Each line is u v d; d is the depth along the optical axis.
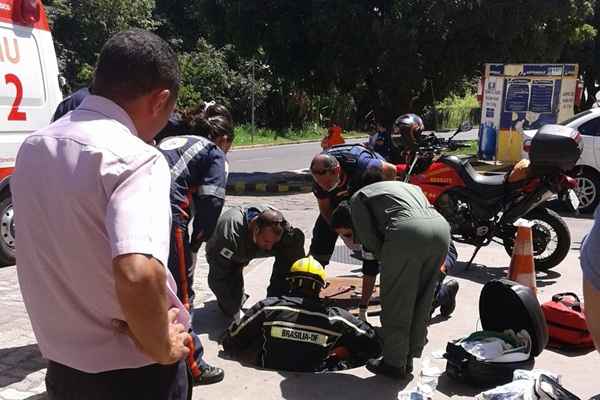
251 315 4.07
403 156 7.14
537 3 12.83
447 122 45.09
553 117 15.13
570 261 6.88
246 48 14.55
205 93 29.59
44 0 26.77
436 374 3.75
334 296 5.34
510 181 6.09
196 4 15.43
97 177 1.57
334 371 3.99
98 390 1.73
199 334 4.58
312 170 4.75
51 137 1.66
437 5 12.44
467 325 4.85
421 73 13.15
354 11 12.67
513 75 15.33
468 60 13.84
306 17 13.46
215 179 3.60
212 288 4.71
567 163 5.84
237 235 4.48
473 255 6.42
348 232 4.43
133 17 28.05
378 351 4.07
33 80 6.62
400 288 3.68
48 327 1.73
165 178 1.66
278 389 3.71
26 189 1.66
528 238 5.29
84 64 25.86
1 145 6.23
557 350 4.41
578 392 3.76
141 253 1.50
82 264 1.62
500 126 15.67
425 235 3.57
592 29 16.02
